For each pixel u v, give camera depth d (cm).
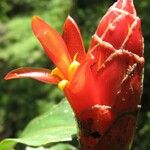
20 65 156
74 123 38
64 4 166
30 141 35
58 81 31
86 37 142
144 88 121
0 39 170
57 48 30
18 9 189
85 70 29
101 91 30
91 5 155
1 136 144
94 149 31
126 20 30
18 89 149
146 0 131
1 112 147
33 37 163
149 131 109
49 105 137
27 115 141
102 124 30
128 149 31
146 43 124
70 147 46
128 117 30
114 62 30
